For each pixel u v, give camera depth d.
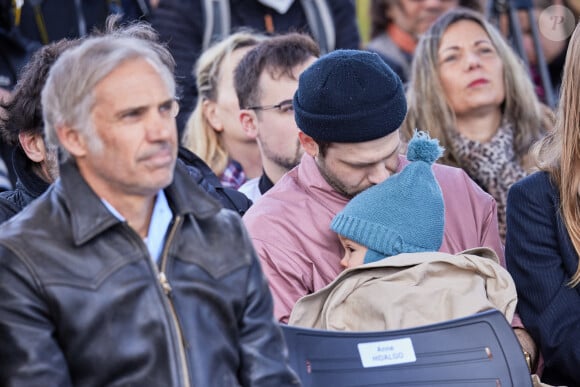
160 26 10.70
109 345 4.72
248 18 10.88
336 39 11.28
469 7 11.86
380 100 6.31
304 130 6.47
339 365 5.70
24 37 10.59
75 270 4.73
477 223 6.90
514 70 9.12
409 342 5.77
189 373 4.80
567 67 6.71
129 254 4.81
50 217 4.82
